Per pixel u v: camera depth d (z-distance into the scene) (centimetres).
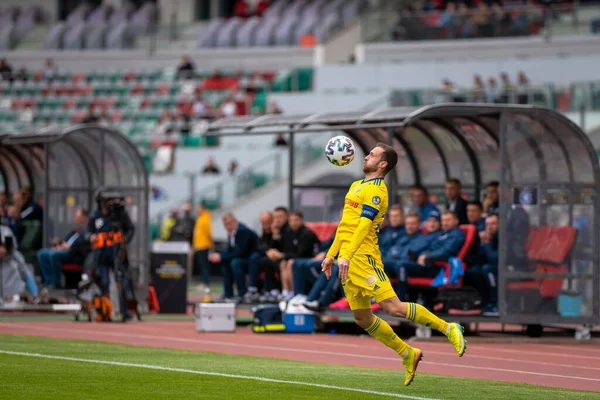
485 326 5006
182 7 13300
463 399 2447
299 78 10538
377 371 2997
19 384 2575
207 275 7319
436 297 4269
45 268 5525
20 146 6044
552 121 4275
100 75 11631
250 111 10125
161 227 8756
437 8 11038
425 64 10044
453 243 4244
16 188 6359
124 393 2447
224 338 4097
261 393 2469
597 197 4334
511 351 3781
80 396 2392
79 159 5788
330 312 4444
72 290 5450
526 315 4275
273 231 5009
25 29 13012
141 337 4056
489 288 4419
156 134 10206
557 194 4325
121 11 13375
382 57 10669
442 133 4838
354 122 4525
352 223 2659
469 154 4853
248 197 8719
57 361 3098
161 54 11931
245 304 4894
